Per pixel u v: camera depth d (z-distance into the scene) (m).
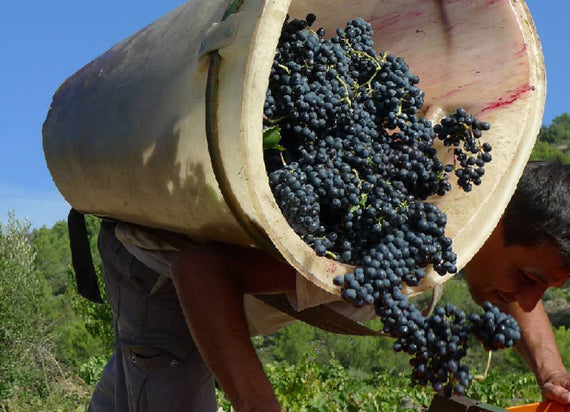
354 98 2.40
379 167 2.28
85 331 34.22
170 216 2.52
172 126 2.35
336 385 11.40
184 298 2.32
